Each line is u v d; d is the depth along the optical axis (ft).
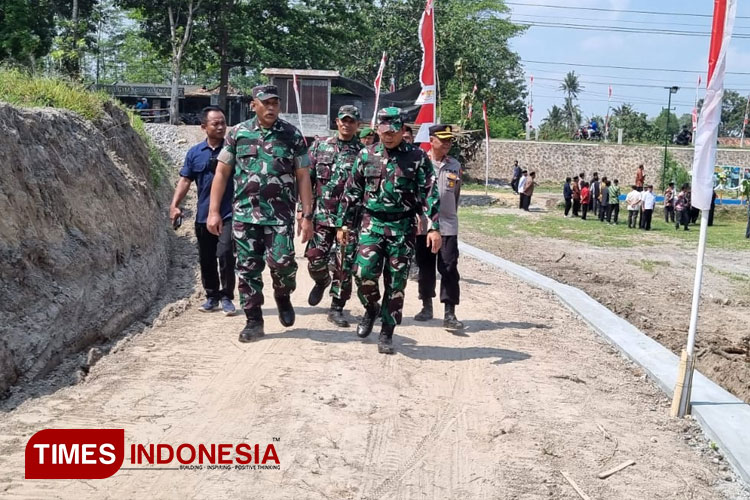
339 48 144.77
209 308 27.22
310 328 25.21
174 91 124.47
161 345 22.85
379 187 21.57
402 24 163.02
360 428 17.53
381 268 22.24
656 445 17.99
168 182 50.52
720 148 167.53
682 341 35.19
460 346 24.54
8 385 18.01
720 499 15.56
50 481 14.32
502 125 185.98
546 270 54.13
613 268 57.00
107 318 23.27
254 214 22.04
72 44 98.27
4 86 30.37
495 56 198.29
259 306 23.41
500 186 150.30
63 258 21.74
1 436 15.92
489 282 37.88
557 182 166.50
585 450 17.29
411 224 22.11
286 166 21.95
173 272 33.76
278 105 21.62
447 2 178.60
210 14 129.90
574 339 27.22
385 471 15.65
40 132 24.41
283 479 14.98
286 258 22.06
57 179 23.73
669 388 21.57
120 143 34.55
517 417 18.86
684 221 88.12
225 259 26.30
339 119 25.88
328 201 26.18
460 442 17.22
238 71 164.14
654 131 221.87
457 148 115.34
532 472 16.01
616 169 166.09
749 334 37.78
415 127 62.90
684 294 47.85
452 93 165.68
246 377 20.17
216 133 26.09
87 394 18.51
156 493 14.20
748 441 17.72
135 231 29.12
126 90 163.02
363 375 20.76
